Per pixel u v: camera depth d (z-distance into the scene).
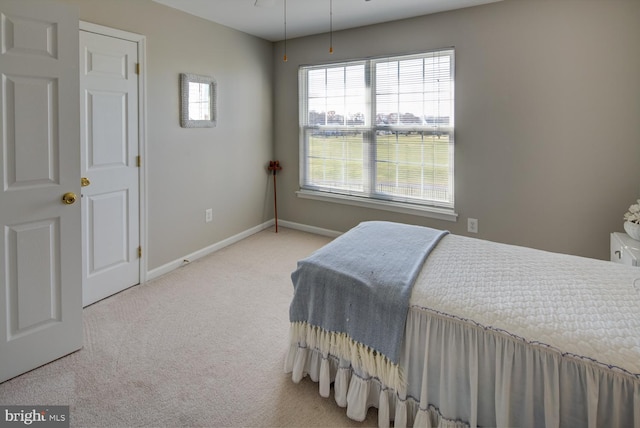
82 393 1.72
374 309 1.50
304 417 1.61
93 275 2.61
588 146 2.73
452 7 3.09
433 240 1.96
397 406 1.47
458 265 1.67
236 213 4.05
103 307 2.57
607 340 1.12
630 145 2.60
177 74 3.16
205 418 1.59
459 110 3.22
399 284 1.50
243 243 4.04
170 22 3.05
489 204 3.19
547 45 2.79
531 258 1.74
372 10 3.18
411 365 1.44
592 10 2.61
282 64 4.29
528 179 2.99
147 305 2.61
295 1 2.96
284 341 2.19
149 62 2.89
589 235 2.81
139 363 1.96
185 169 3.34
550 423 1.16
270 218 4.62
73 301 2.00
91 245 2.58
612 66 2.59
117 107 2.67
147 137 2.93
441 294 1.42
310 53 4.05
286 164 4.46
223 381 1.83
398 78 3.53
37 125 1.77
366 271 1.62
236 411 1.63
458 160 3.29
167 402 1.68
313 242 4.05
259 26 3.66
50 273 1.90
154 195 3.04
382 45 3.55
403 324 1.42
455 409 1.36
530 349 1.18
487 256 1.77
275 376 1.87
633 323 1.20
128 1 2.69
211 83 3.51
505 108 3.01
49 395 1.71
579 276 1.54
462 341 1.32
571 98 2.75
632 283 1.46
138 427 1.54
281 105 4.38
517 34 2.89
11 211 1.73
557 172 2.87
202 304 2.64
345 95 3.89
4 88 1.66
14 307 1.78
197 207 3.52
